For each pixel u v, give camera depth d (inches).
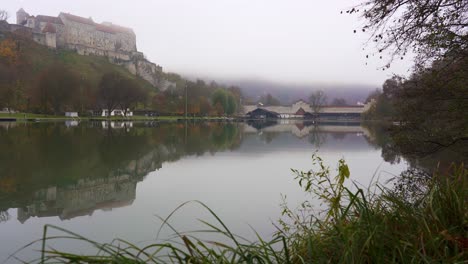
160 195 315.0
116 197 307.3
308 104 5226.4
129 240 203.2
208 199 299.4
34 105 2593.5
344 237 95.7
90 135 1066.7
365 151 713.0
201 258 88.0
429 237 94.0
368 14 219.6
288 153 664.4
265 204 282.0
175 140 958.4
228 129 1760.6
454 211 106.0
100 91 2859.3
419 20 222.4
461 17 220.5
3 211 264.2
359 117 4872.0
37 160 526.0
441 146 323.9
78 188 342.3
